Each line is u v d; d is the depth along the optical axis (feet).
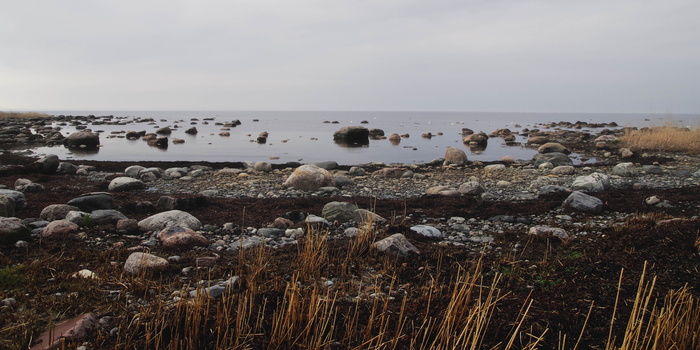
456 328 12.82
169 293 15.80
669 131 84.94
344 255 20.52
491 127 219.00
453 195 38.45
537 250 21.98
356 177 52.60
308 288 16.10
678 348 11.78
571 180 48.14
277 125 227.81
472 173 57.00
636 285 16.05
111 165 60.59
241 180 49.19
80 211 27.48
